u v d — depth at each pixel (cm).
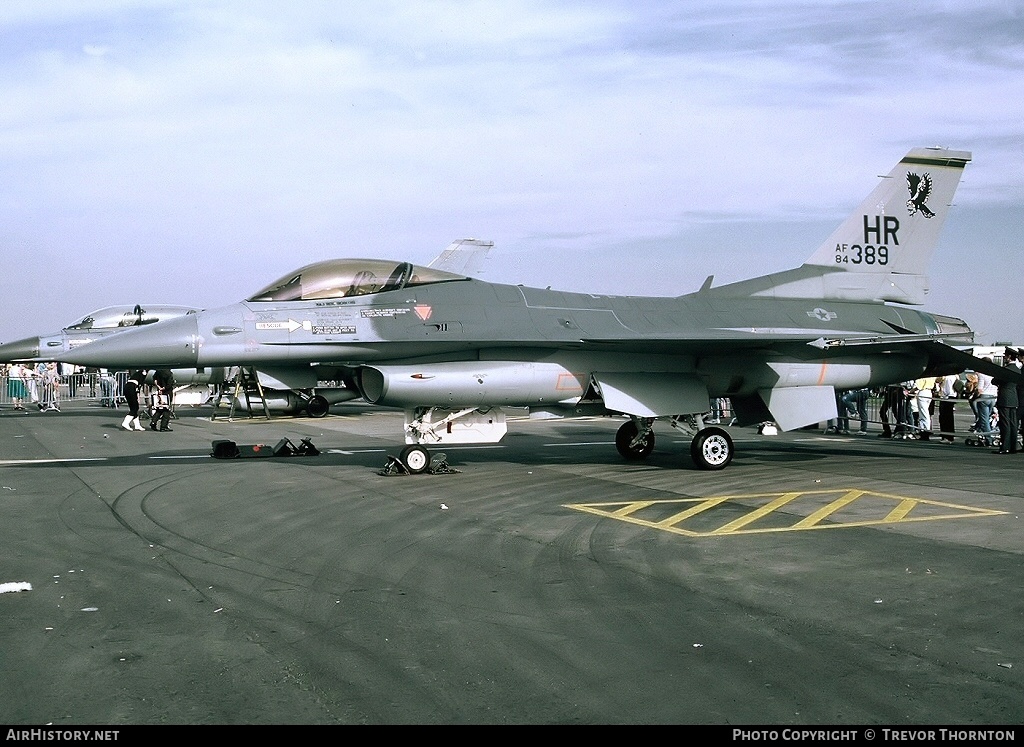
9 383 3872
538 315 1496
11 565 784
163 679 505
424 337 1412
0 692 486
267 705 468
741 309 1670
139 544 875
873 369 1647
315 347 1395
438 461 1456
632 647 559
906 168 1806
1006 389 1736
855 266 1775
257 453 1708
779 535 919
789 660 536
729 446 1498
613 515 1040
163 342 1352
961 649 555
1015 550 844
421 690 489
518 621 616
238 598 675
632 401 1462
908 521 998
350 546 866
